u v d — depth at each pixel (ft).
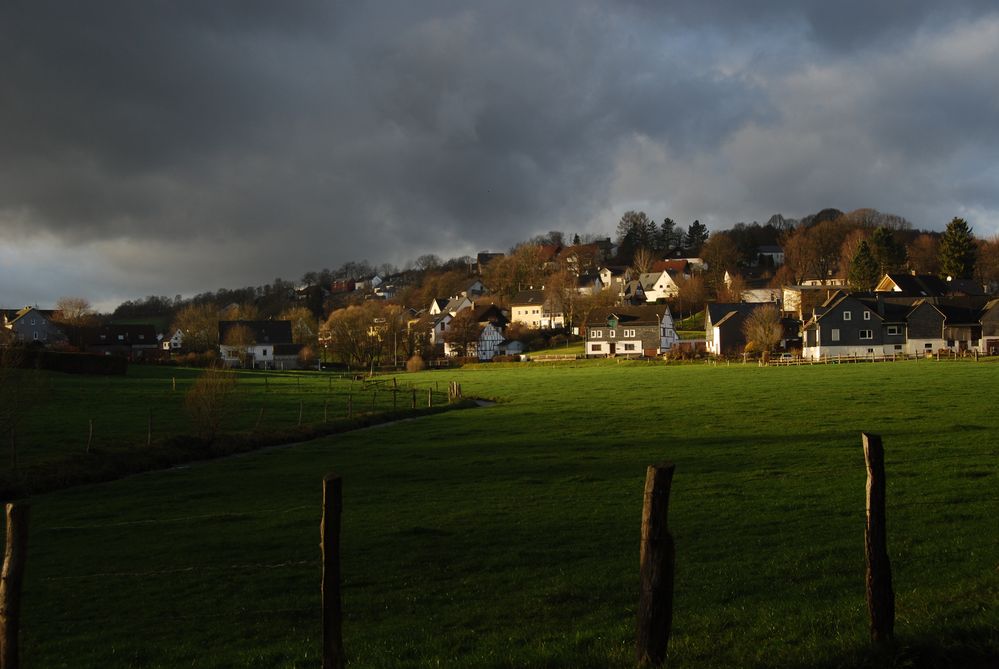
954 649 34.58
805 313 438.81
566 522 79.46
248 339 501.56
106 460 126.72
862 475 95.40
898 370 271.90
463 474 110.93
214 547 76.07
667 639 33.81
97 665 47.70
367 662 43.04
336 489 33.94
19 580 31.60
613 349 500.33
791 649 36.65
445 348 550.36
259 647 49.70
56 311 593.01
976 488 83.71
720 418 161.27
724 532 72.08
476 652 42.98
